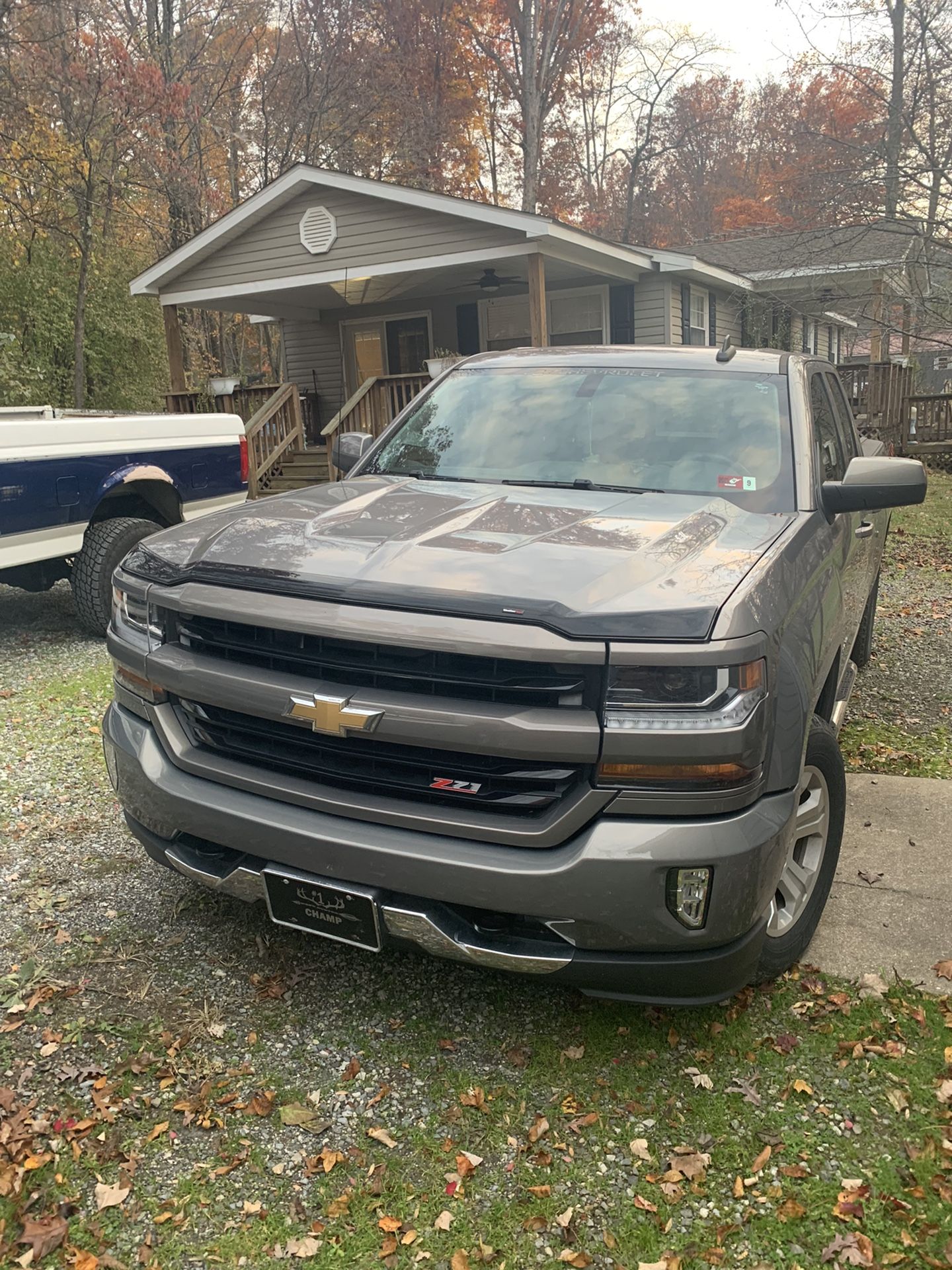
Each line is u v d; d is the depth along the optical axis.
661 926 2.26
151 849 2.92
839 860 3.77
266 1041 2.74
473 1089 2.56
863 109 18.70
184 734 2.80
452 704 2.29
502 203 33.56
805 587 2.77
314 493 3.43
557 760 2.25
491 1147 2.38
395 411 14.34
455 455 3.83
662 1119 2.47
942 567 9.79
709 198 37.91
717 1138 2.42
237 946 3.19
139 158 20.52
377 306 17.84
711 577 2.41
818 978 3.04
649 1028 2.81
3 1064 2.62
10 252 17.20
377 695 2.35
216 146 25.95
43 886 3.56
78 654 6.73
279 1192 2.25
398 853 2.36
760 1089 2.58
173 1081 2.58
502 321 16.95
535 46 29.66
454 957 2.45
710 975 2.36
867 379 18.12
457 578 2.39
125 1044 2.72
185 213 22.47
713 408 3.71
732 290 18.89
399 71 27.88
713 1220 2.19
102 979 3.00
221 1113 2.48
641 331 16.20
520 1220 2.19
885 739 5.10
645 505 3.10
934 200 13.65
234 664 2.60
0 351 16.48
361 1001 2.92
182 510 7.32
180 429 7.20
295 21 26.56
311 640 2.47
